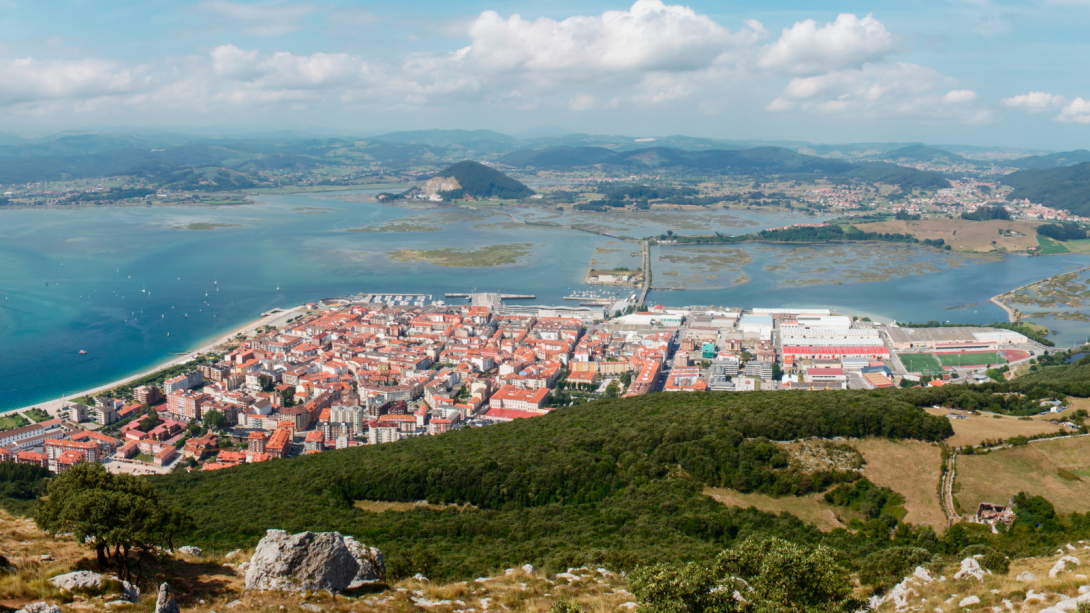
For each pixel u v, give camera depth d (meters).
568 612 93.00
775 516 171.62
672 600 89.00
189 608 96.38
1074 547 126.50
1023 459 180.75
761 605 88.56
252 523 186.75
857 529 166.88
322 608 100.81
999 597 98.06
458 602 110.25
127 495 104.62
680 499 184.25
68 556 107.69
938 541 153.25
